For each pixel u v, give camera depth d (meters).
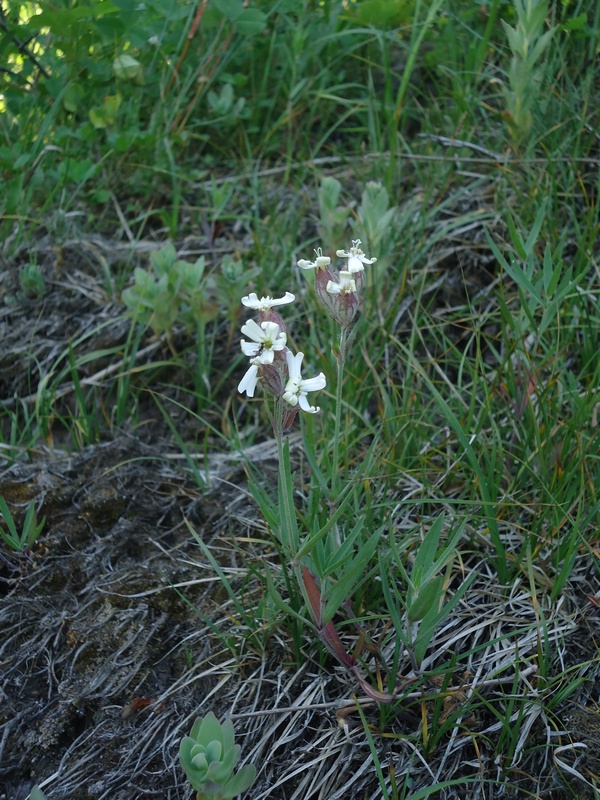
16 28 1.25
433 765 0.86
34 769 0.87
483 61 1.27
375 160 1.28
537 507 0.96
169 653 0.92
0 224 1.26
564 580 0.91
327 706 0.88
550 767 0.86
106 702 0.90
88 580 0.96
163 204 1.36
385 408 1.03
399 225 1.17
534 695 0.88
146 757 0.87
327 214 1.13
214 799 0.81
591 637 0.91
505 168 1.15
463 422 1.02
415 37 1.31
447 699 0.88
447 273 1.15
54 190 1.24
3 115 1.33
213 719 0.81
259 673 0.91
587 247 1.10
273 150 1.42
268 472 1.04
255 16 1.31
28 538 0.95
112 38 1.28
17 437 1.11
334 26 1.43
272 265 1.19
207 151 1.45
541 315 1.09
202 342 1.12
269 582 0.84
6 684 0.90
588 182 1.15
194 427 1.11
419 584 0.84
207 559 0.98
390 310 1.10
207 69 1.40
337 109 1.46
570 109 1.17
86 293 1.18
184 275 1.10
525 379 1.00
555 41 1.19
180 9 1.30
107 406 1.13
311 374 1.09
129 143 1.28
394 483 1.00
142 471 1.04
